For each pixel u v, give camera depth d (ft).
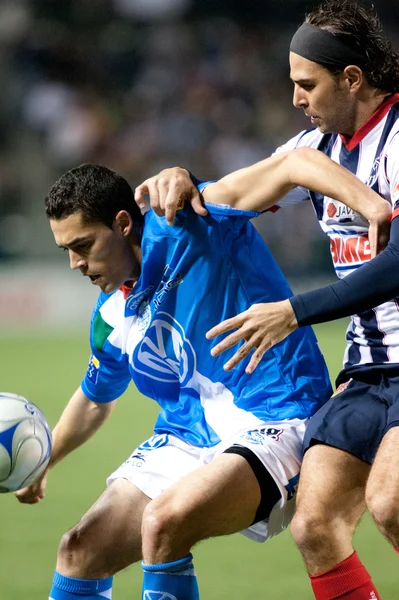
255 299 40.50
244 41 232.73
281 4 232.53
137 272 41.42
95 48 229.25
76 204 39.37
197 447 40.60
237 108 224.12
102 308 43.55
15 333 177.47
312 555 36.22
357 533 64.13
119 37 231.30
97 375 44.60
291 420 39.75
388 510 34.63
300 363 40.78
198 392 40.78
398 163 38.37
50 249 185.57
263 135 221.66
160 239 39.99
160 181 39.75
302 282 189.78
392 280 35.04
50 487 75.77
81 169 40.14
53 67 224.12
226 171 215.92
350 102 40.37
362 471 37.58
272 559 58.08
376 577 53.31
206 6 234.38
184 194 39.55
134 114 222.69
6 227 187.42
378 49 40.04
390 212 36.78
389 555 58.18
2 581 53.11
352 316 41.14
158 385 41.75
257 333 35.45
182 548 35.53
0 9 229.45
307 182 38.06
